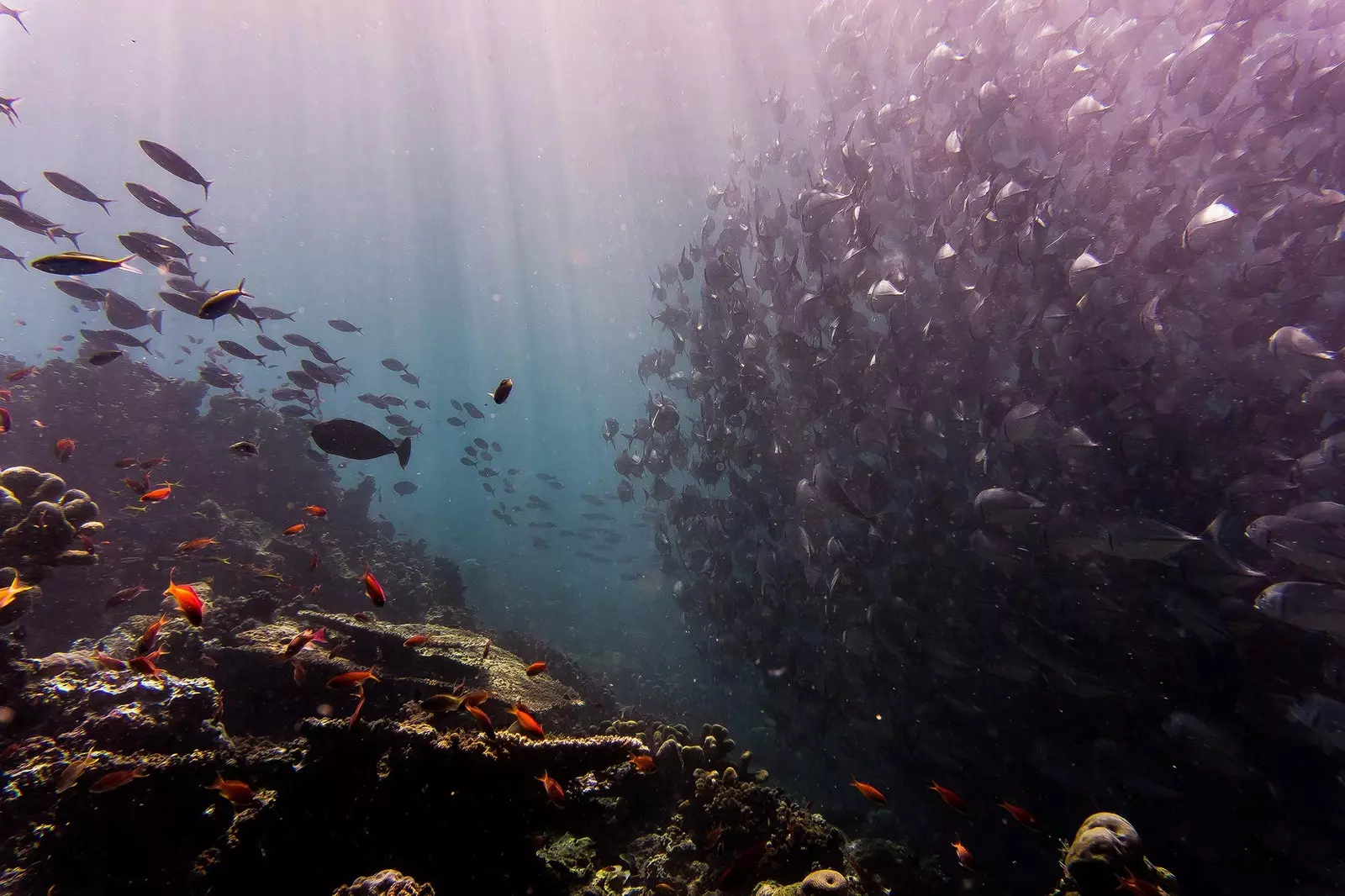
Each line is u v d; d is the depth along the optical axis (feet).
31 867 10.61
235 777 13.11
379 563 37.88
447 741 10.72
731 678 37.91
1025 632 23.39
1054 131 26.94
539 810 11.09
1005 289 24.62
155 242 23.72
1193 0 26.18
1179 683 21.38
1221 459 21.93
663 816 16.40
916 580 26.37
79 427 30.35
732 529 34.99
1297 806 19.07
